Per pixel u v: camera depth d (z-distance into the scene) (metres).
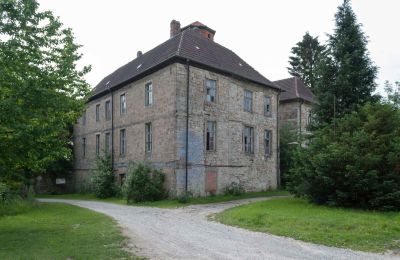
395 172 14.23
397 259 8.13
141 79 26.45
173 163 22.48
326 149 15.62
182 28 31.91
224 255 8.45
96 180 27.88
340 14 19.97
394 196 13.70
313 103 20.09
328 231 10.90
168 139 23.09
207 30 31.86
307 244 9.70
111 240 9.84
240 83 27.09
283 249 9.11
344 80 18.80
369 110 16.28
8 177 11.11
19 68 10.03
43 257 7.80
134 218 14.93
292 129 32.66
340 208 14.94
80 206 20.38
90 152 34.19
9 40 9.95
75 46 12.03
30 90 9.74
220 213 16.12
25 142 10.04
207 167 24.00
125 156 27.83
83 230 11.47
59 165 36.47
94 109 33.88
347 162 14.81
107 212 17.17
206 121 24.30
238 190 25.06
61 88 11.62
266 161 28.69
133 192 22.22
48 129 10.11
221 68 25.19
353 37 19.53
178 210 18.00
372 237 10.02
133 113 27.19
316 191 16.14
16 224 13.02
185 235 11.05
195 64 23.84
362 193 14.56
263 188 28.14
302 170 16.55
